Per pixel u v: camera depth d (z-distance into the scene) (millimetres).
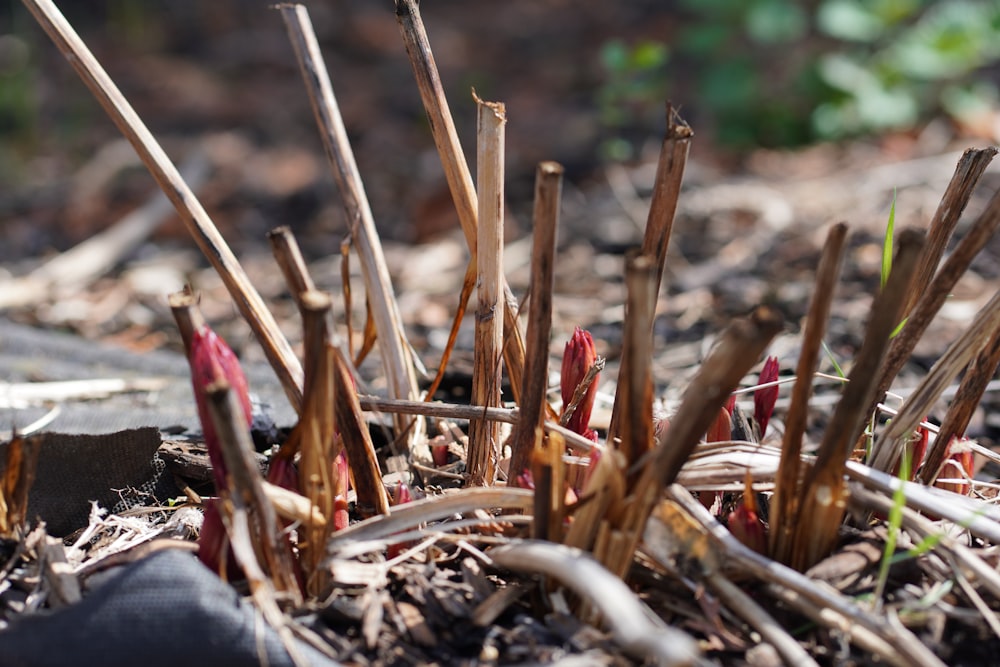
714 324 950
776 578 569
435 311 1050
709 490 620
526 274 1160
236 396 560
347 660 567
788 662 559
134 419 759
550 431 618
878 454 612
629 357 548
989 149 599
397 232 1394
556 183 558
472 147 1726
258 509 561
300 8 652
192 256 1320
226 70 2119
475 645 573
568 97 1953
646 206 1360
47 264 1273
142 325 1064
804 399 563
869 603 574
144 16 2312
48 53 2137
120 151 1724
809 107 1655
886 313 545
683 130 581
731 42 1811
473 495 588
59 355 898
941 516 583
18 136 1787
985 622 577
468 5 2512
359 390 654
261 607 553
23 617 562
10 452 602
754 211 1277
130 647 553
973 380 612
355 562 591
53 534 651
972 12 1566
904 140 1540
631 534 562
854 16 1568
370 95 1993
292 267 568
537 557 559
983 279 989
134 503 663
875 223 1173
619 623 530
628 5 2393
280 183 1579
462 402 773
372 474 608
